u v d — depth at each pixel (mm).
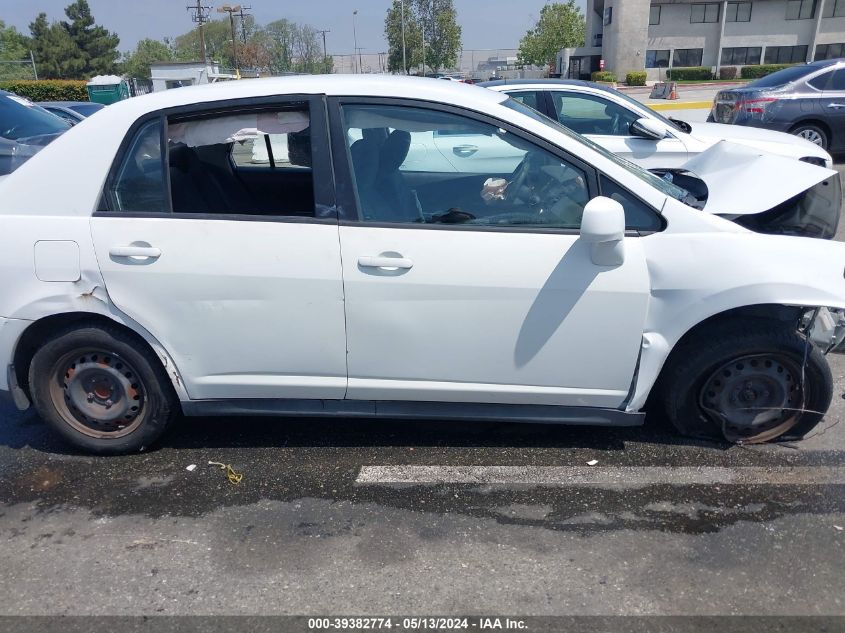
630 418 3256
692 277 3012
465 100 3125
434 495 3125
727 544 2752
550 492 3121
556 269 3021
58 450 3592
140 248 3094
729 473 3229
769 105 10750
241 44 80062
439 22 71125
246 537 2861
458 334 3111
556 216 3090
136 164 3156
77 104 13570
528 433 3648
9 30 83562
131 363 3299
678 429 3486
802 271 3002
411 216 3094
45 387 3377
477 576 2611
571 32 62562
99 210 3148
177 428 3785
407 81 3232
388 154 3189
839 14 46656
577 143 3129
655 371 3139
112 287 3143
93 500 3143
